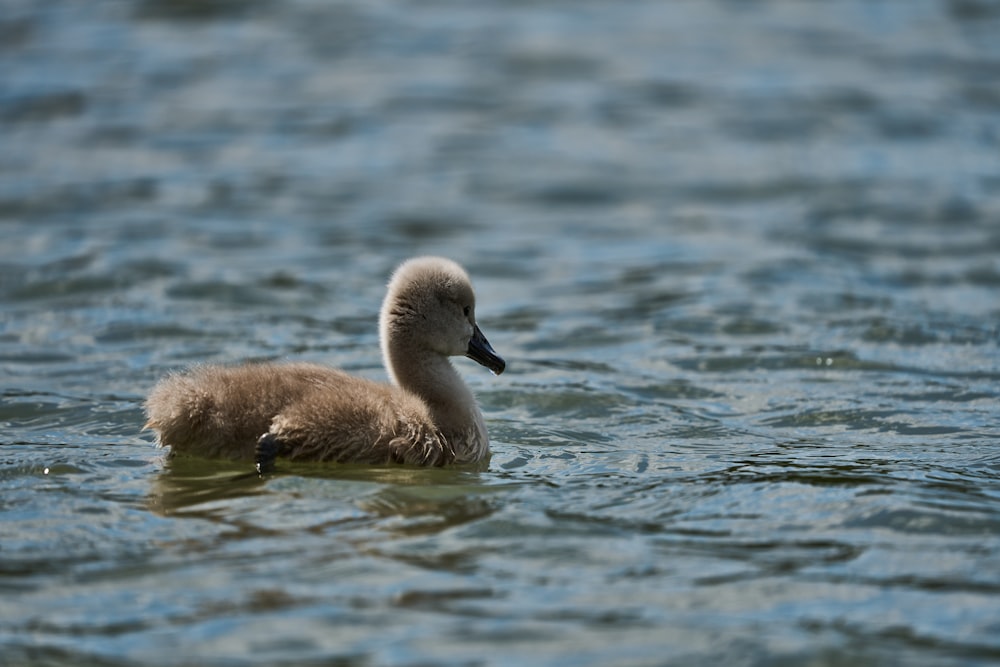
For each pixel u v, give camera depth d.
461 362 16.11
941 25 40.03
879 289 19.34
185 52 36.19
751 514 9.81
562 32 38.62
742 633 7.78
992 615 8.05
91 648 7.54
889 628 7.89
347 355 15.86
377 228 23.69
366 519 9.54
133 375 14.70
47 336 16.44
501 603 8.15
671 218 24.67
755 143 29.72
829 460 11.48
